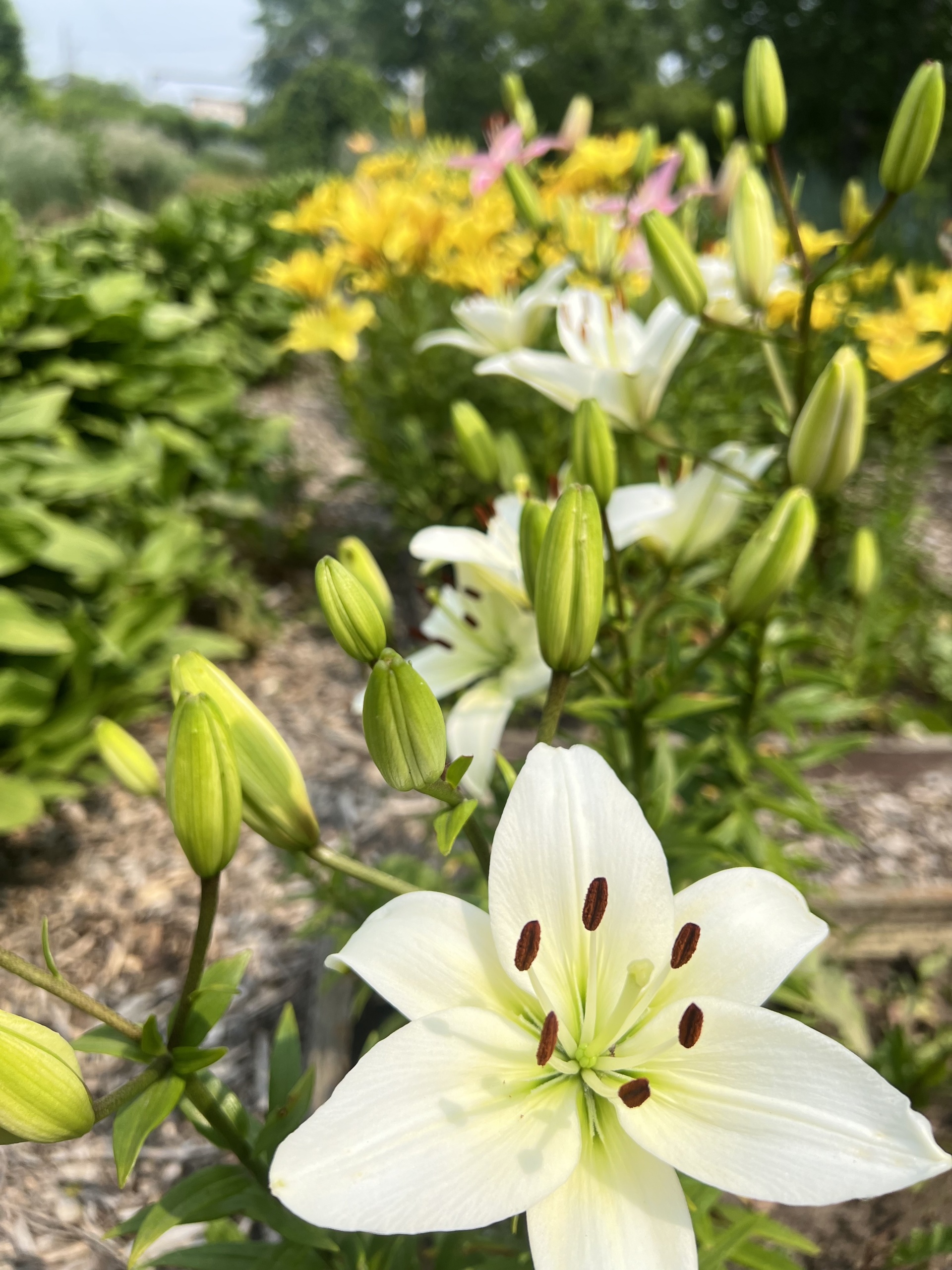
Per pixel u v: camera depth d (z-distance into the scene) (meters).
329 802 0.96
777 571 0.40
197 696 0.27
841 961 0.75
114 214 2.27
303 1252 0.39
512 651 0.50
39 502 1.01
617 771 0.55
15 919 0.84
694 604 0.58
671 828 0.51
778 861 0.58
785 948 0.29
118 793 1.00
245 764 0.31
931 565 1.34
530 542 0.36
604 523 0.44
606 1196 0.27
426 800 0.95
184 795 0.28
